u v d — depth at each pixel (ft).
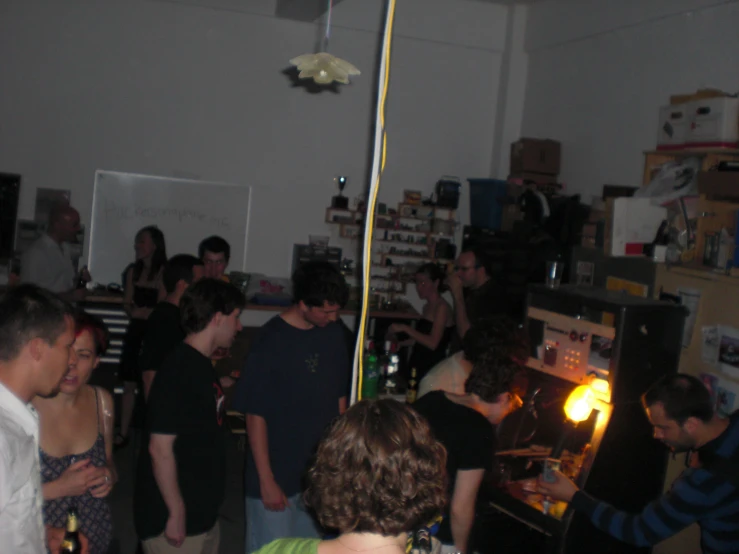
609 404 8.57
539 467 9.27
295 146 19.51
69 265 15.97
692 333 9.82
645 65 15.43
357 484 3.39
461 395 6.68
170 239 18.90
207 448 6.95
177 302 10.48
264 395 7.82
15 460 4.50
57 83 17.66
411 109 20.10
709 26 13.71
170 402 6.67
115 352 17.01
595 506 7.66
